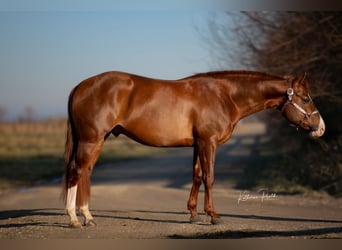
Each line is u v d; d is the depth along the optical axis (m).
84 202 11.53
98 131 11.13
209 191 11.45
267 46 20.50
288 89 11.80
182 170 31.53
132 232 10.85
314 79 19.92
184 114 11.34
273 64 20.30
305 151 22.47
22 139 61.28
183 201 18.05
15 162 38.84
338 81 19.83
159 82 11.50
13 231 11.15
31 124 73.44
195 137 11.45
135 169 33.78
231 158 39.28
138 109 11.23
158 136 11.34
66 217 13.18
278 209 15.31
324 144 20.45
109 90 11.16
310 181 20.61
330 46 19.03
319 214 14.20
